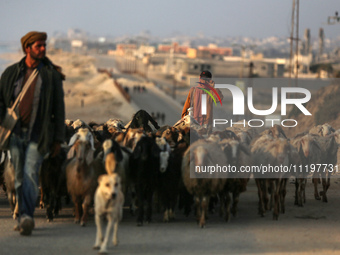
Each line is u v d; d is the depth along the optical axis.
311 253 11.40
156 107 92.75
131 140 15.55
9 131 13.05
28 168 13.02
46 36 13.22
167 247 11.56
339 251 11.66
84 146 13.57
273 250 11.56
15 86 13.16
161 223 14.58
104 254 10.84
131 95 111.44
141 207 14.19
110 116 87.19
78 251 11.12
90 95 117.19
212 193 14.28
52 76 13.15
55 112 13.17
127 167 14.85
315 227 14.40
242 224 14.59
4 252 11.05
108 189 10.77
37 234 12.81
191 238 12.51
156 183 14.55
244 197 19.69
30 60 13.20
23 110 13.03
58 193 14.98
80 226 13.80
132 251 11.16
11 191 14.65
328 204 18.58
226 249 11.52
